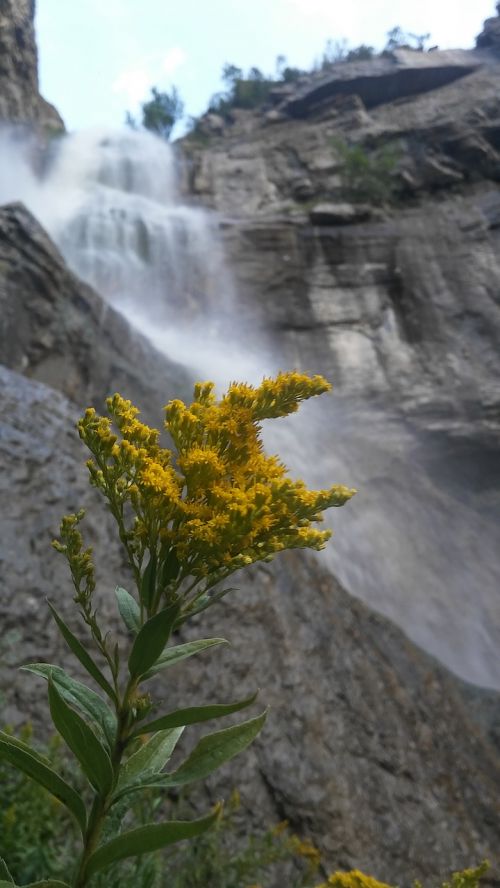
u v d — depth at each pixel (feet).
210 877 10.03
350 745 17.08
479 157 109.09
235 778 14.47
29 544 16.28
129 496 3.84
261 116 142.72
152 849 3.31
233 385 4.09
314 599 21.31
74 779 10.10
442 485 81.30
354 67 136.05
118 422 4.03
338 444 74.18
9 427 19.04
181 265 91.81
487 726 22.41
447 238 96.22
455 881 6.18
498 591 68.95
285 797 14.73
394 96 131.44
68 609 15.60
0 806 8.25
